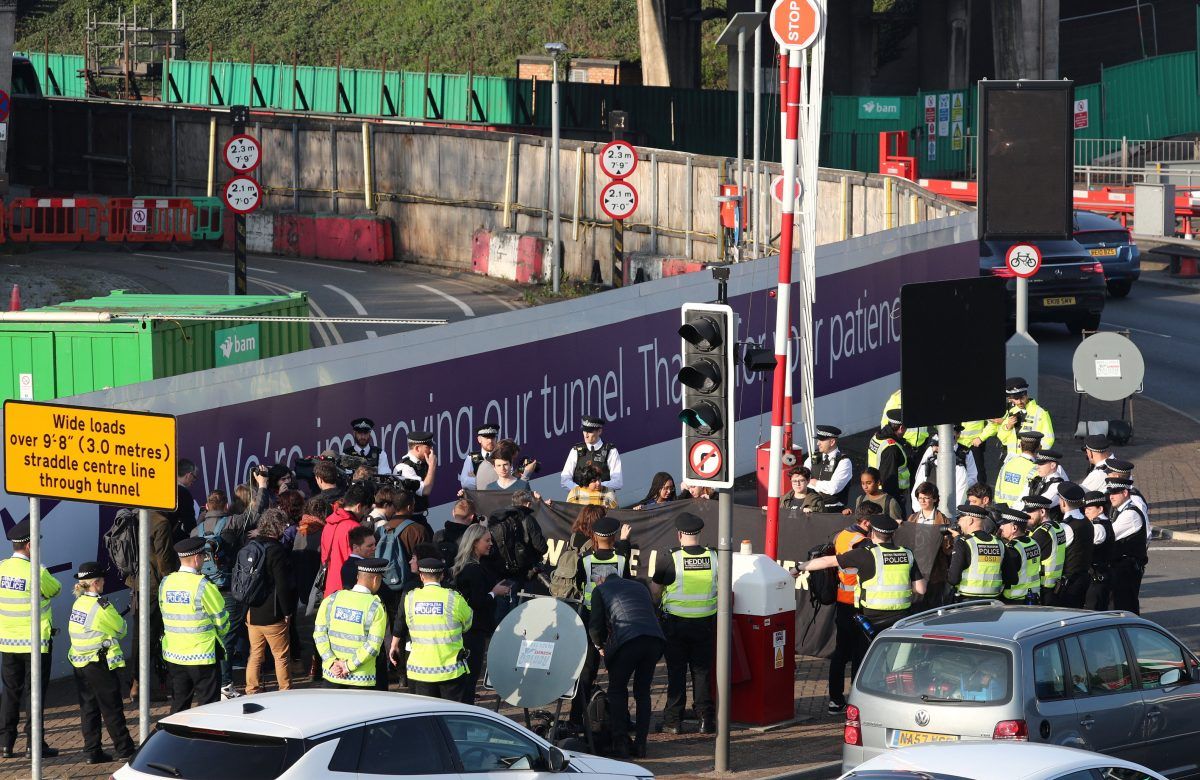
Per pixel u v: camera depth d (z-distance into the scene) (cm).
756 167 12194
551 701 4934
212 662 4884
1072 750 3603
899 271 10394
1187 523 8625
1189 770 4744
